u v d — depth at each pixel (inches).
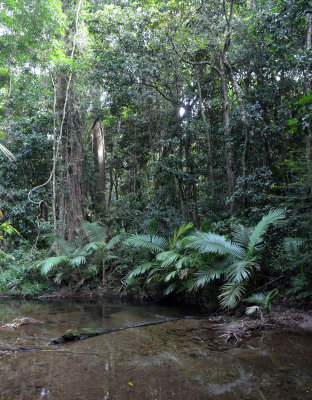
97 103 530.9
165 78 473.4
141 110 536.1
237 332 184.2
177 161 440.1
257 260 253.1
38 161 540.4
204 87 490.6
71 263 380.2
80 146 511.5
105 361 141.2
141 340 177.3
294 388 107.9
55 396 105.0
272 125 365.7
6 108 517.7
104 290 395.2
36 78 515.5
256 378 117.3
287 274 255.9
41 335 193.3
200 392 106.7
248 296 240.2
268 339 169.0
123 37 413.1
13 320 236.4
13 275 407.2
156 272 335.6
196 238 265.4
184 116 473.4
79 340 180.1
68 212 475.2
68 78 514.6
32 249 448.5
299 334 175.9
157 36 406.6
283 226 267.4
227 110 401.1
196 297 292.4
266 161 386.0
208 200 442.6
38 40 483.2
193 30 406.9
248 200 398.3
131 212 503.5
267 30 307.3
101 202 576.1
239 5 410.3
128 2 455.2
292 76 375.6
